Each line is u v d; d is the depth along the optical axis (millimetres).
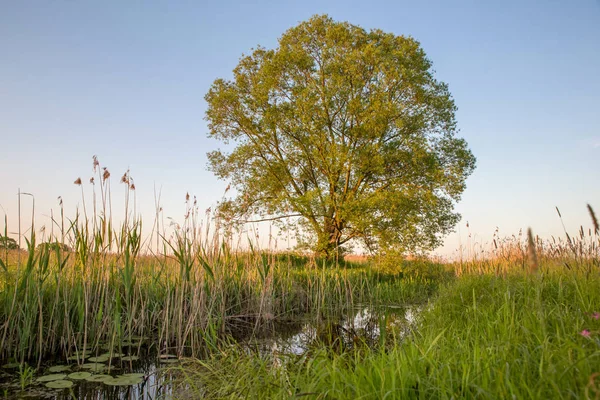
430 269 19969
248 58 22062
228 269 9906
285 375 4145
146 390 5027
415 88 19000
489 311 5570
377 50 18641
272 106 20484
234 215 20438
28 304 6176
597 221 3154
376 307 12414
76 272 7141
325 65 20422
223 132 22375
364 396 2910
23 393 4816
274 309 10227
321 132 20062
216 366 5371
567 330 3971
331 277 13109
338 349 6543
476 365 3143
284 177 21844
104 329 7020
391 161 19312
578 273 6707
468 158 19469
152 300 8008
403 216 18203
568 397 2369
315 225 20016
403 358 3559
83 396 4793
